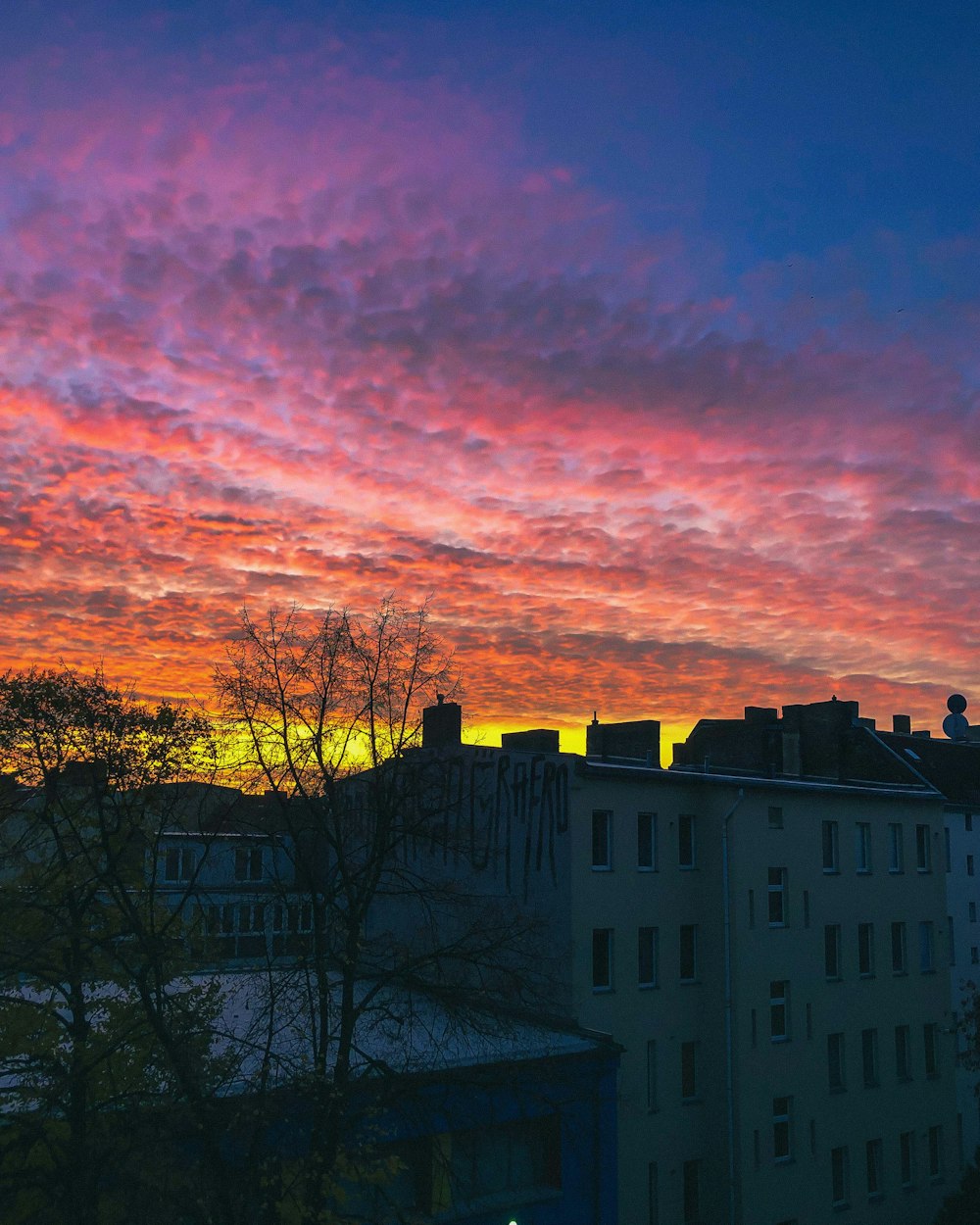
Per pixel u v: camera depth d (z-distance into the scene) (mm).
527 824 34406
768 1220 34656
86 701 17734
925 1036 43469
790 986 37719
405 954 23797
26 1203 16594
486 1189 27859
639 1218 32281
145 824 18719
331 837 21469
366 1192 25188
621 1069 32812
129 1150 16719
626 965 33719
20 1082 19125
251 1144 18109
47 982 17531
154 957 17266
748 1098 34812
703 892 36469
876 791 42719
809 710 54062
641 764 41406
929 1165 42406
